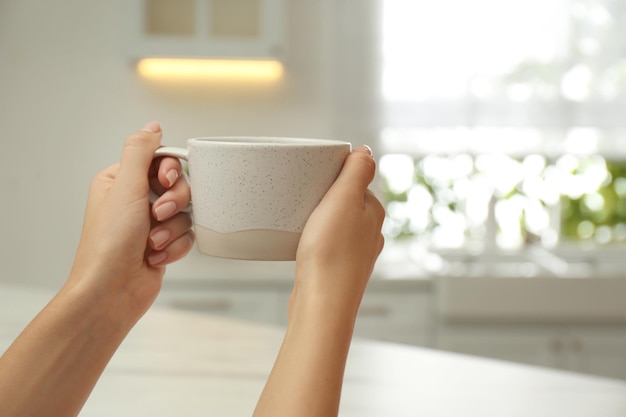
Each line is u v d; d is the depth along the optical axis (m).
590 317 2.92
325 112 3.42
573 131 3.36
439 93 3.37
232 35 3.21
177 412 0.86
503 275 2.89
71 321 0.69
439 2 3.34
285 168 0.57
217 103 3.44
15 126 3.46
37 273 3.48
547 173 3.63
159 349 1.13
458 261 3.37
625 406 0.89
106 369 1.03
